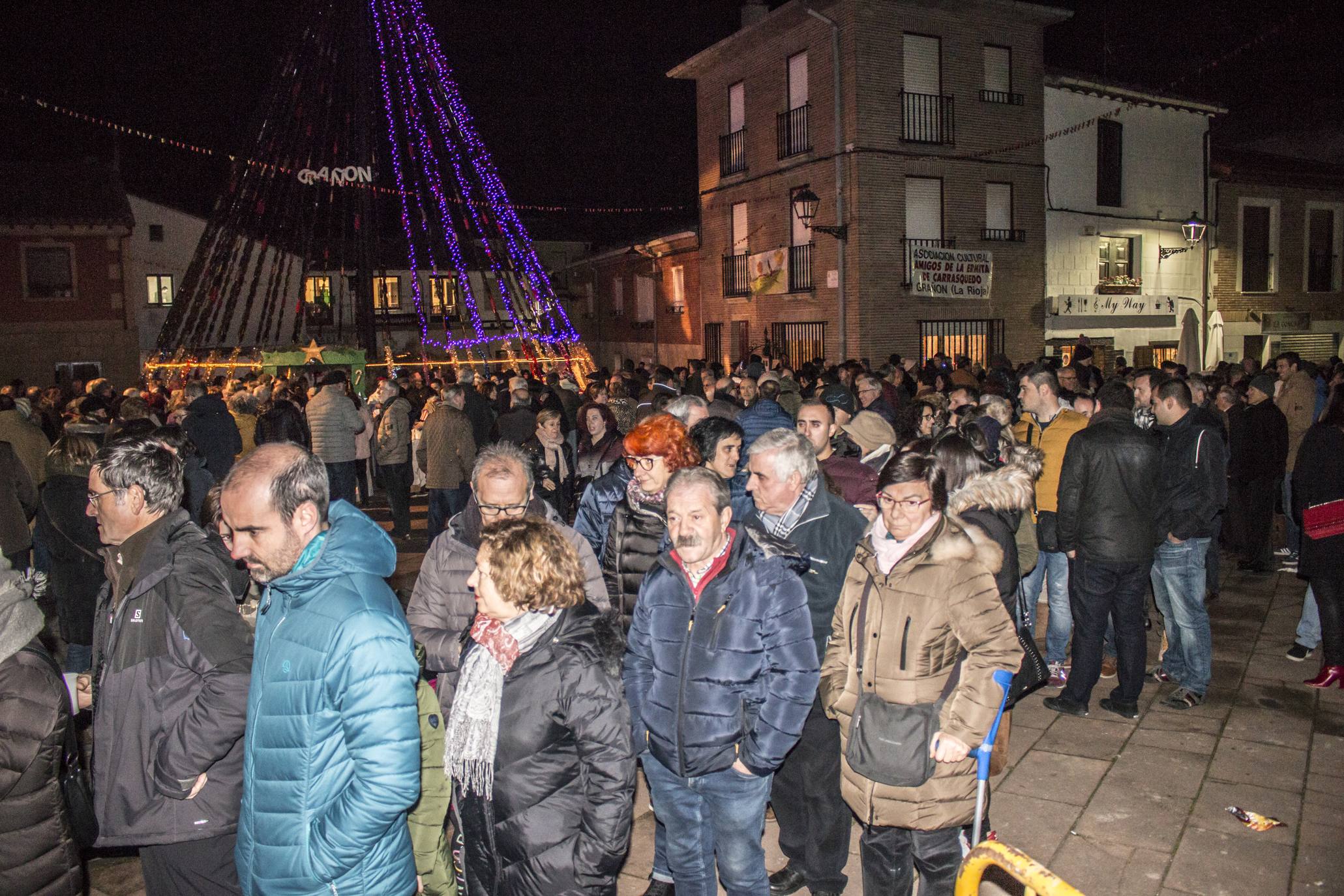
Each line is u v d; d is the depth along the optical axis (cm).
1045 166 2002
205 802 270
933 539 304
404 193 2758
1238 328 2356
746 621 294
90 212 2608
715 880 321
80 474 519
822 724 363
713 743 293
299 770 231
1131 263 2178
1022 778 462
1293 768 465
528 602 256
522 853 260
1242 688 573
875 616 307
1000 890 182
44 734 254
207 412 826
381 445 1056
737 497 430
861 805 310
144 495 286
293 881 231
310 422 1016
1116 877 375
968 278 1894
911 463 301
